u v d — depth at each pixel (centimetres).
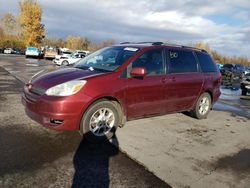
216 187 353
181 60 605
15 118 542
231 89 1622
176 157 430
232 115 760
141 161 402
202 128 598
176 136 526
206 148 482
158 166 392
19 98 727
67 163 375
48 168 357
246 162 438
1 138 439
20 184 315
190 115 676
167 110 578
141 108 519
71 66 555
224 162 430
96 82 447
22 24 5050
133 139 487
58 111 414
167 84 555
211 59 707
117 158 405
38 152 401
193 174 380
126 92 483
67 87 425
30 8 4922
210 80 672
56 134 474
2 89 843
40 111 426
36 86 455
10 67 1714
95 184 330
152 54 543
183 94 601
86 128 443
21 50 5388
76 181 332
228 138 548
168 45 592
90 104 442
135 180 347
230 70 2980
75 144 441
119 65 493
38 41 5181
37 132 477
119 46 576
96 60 550
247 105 991
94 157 402
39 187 313
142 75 484
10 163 362
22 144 423
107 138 471
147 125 575
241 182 372
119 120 490
